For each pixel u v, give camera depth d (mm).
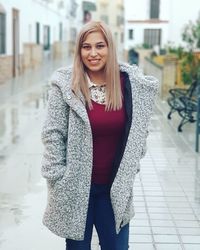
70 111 3197
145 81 3285
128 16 36469
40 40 33531
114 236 3350
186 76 15422
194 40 17219
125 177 3229
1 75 20641
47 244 4930
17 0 24062
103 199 3332
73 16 56094
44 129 3254
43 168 3234
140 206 5984
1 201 6160
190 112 10719
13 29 23328
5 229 5289
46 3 35812
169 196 6371
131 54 30016
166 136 10258
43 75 24938
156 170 7605
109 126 3227
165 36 36000
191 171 7590
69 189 3197
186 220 5570
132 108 3242
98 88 3279
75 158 3186
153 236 5125
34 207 5961
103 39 3277
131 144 3219
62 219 3238
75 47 3320
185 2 28234
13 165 7926
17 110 13625
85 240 3352
